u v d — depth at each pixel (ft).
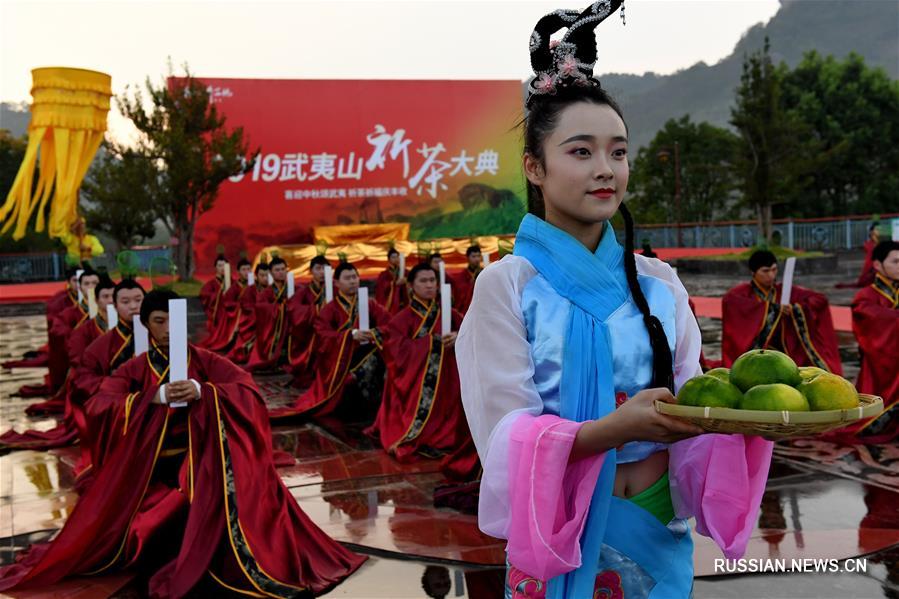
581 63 5.58
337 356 27.63
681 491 5.72
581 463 4.96
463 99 105.60
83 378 18.61
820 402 4.48
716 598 12.46
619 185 5.50
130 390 15.02
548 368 5.25
